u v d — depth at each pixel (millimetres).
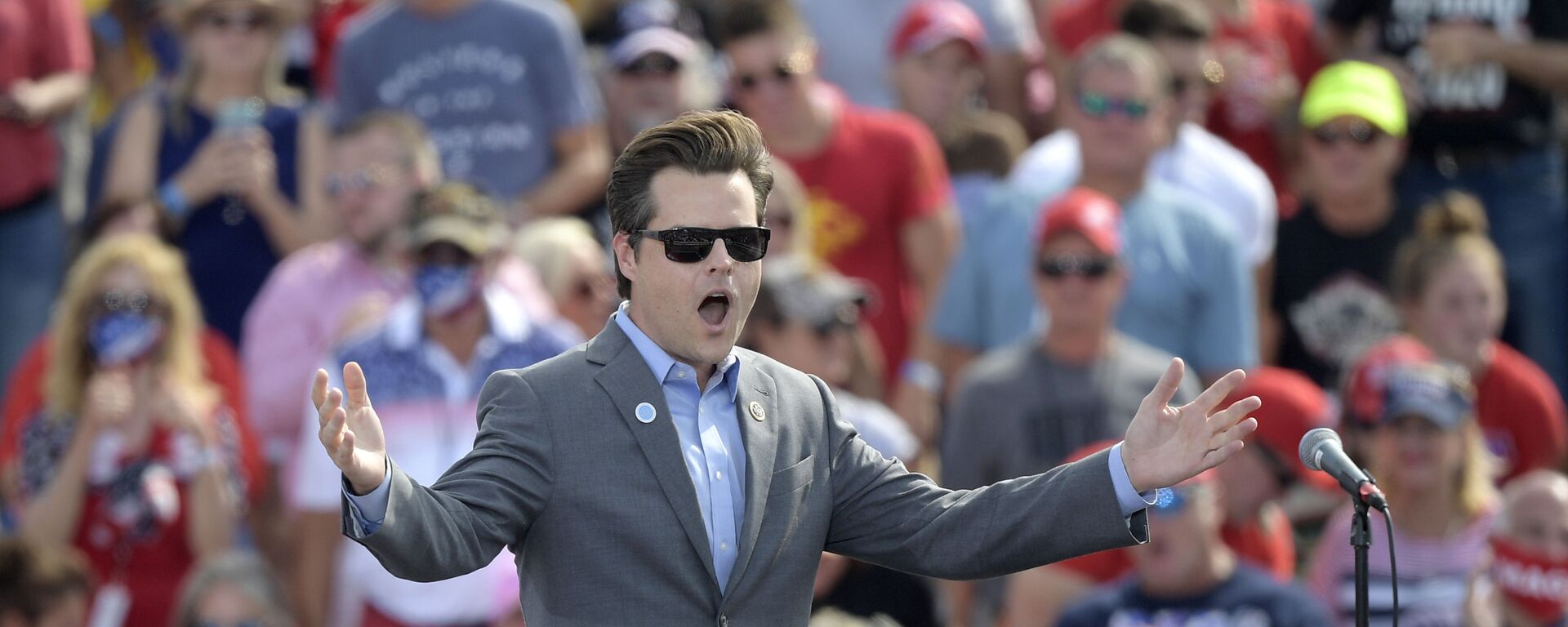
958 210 34469
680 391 12898
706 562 12461
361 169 29297
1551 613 25188
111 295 27469
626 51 33406
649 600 12398
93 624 26578
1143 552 24281
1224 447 12289
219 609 25625
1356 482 13609
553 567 12461
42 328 33938
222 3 32281
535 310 27359
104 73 39062
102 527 26984
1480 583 25594
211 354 28766
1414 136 35000
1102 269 26359
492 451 12453
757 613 12609
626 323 13039
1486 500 26219
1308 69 37438
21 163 33719
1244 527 26266
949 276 30422
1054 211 26719
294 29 36469
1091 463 12625
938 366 30312
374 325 26422
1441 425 25781
